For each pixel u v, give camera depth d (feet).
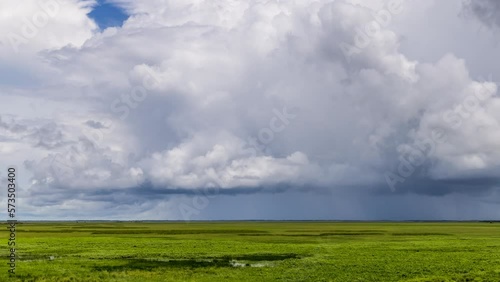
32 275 163.53
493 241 315.17
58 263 194.80
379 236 384.27
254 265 193.88
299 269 181.37
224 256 223.30
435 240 327.67
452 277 156.35
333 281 156.76
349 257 216.74
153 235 397.60
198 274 170.40
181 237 366.63
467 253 230.68
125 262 200.13
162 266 189.26
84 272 171.42
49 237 353.31
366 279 158.92
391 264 191.11
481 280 151.33
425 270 175.22
